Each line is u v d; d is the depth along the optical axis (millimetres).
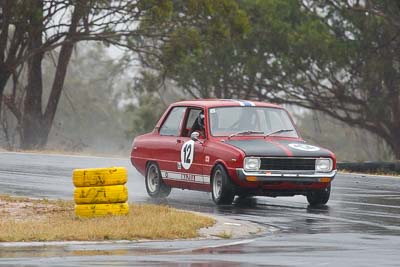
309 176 49375
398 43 143000
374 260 30734
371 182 65625
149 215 42250
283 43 144250
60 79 157125
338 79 151250
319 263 29969
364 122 152875
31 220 41031
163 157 54156
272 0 146625
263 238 37125
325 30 143125
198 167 51281
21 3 142375
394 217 45344
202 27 147875
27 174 71062
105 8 141125
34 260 30484
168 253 32500
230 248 33969
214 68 153875
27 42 148125
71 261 30250
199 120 52281
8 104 154500
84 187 42250
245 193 49375
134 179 66625
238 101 52938
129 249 33594
